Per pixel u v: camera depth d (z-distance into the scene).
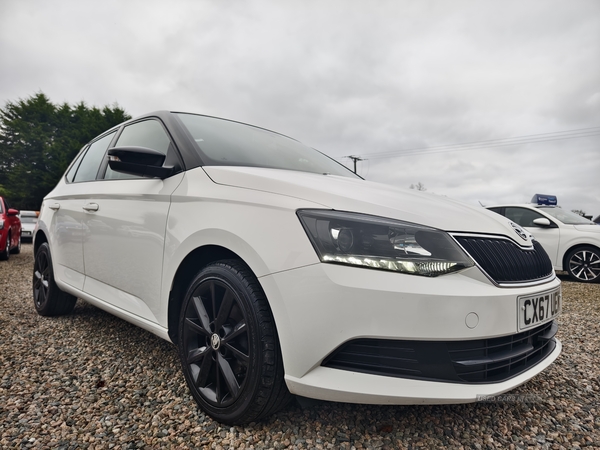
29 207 27.98
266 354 1.52
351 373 1.42
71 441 1.59
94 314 3.56
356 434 1.65
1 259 7.97
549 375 2.41
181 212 1.91
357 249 1.43
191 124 2.41
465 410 1.91
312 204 1.55
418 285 1.38
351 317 1.38
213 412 1.71
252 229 1.60
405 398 1.38
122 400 1.94
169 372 2.27
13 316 3.49
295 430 1.66
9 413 1.80
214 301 1.75
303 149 3.00
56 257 3.21
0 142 27.48
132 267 2.22
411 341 1.40
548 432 1.74
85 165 3.27
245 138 2.60
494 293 1.46
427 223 1.50
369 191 1.74
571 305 4.57
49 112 28.89
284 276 1.47
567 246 6.72
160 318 2.01
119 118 28.86
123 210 2.33
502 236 1.66
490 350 1.51
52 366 2.35
